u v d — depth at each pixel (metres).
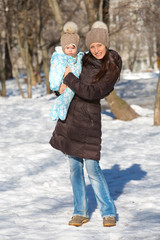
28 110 14.62
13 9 23.73
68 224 4.02
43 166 7.14
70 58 3.86
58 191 5.53
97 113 3.91
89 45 3.83
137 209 4.56
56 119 3.91
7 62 40.25
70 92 3.85
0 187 5.75
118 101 13.02
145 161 7.38
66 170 6.82
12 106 15.67
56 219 4.23
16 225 4.05
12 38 33.19
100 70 3.75
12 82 37.25
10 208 4.69
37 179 6.25
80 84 3.73
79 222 3.98
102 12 16.84
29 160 7.46
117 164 7.26
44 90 29.56
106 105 17.73
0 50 25.64
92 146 3.88
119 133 10.63
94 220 4.16
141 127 11.34
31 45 33.03
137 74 37.34
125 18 17.86
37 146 8.65
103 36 3.78
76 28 3.92
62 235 3.68
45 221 4.17
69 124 3.89
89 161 3.93
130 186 5.70
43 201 4.98
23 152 8.13
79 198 4.04
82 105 3.87
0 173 6.55
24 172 6.68
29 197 5.22
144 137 9.88
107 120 13.01
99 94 3.76
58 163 7.33
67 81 3.76
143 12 15.91
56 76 3.82
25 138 9.85
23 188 5.70
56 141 3.96
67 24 3.91
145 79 31.27
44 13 30.45
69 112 3.90
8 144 9.00
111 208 3.98
